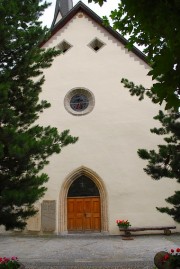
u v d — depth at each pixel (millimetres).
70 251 11953
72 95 17969
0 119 8859
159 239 14508
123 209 16234
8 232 16656
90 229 16609
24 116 10180
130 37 3955
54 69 18203
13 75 9969
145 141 16750
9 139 8594
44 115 17641
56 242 14133
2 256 11242
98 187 16781
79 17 18875
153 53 3031
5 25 9203
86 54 18281
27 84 10227
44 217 16500
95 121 17328
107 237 15414
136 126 17000
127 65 17828
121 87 17562
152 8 2389
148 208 16109
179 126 9961
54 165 17062
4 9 9062
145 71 17578
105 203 16422
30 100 10078
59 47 18688
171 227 15703
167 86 2246
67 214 16875
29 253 11711
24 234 16500
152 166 10203
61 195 16719
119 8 4043
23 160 8797
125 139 16938
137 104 17250
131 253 11320
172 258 7754
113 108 17391
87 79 17938
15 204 8375
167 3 2303
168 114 10500
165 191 16188
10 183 8898
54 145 8992
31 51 9812
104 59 18094
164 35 2438
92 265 9586
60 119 17547
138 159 16625
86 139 17172
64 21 18828
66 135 9266
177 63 2195
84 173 16969
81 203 16922
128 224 15414
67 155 17094
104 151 16922
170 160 9953
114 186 16516
